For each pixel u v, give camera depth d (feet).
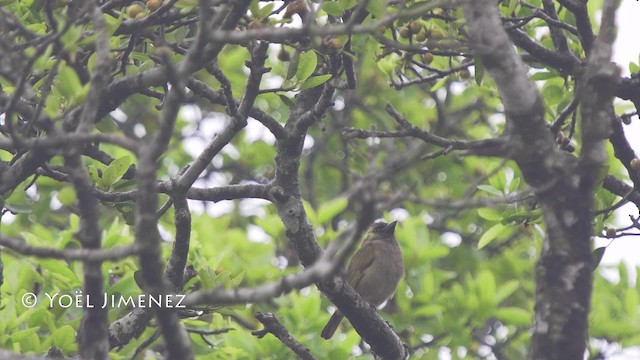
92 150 35.70
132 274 38.42
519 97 26.25
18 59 27.50
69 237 39.99
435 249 55.83
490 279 53.01
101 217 52.80
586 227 25.95
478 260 64.08
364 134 36.58
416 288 55.26
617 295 53.72
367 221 21.74
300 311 45.29
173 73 23.36
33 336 36.06
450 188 63.52
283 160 35.17
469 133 61.05
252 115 34.30
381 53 41.01
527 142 26.30
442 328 52.54
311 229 34.99
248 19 32.83
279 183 35.24
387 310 59.26
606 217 36.09
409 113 67.05
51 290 42.01
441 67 44.68
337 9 31.37
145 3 36.29
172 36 34.50
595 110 26.50
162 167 63.77
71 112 30.83
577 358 24.84
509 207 38.73
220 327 43.88
